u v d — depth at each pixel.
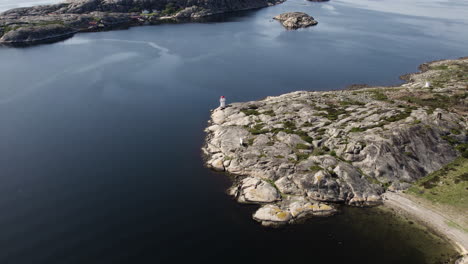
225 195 56.06
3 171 61.88
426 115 68.75
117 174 61.66
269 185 56.03
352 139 64.19
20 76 115.06
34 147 70.44
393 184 55.78
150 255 43.50
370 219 49.91
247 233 47.50
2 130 77.56
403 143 61.34
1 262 42.50
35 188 57.22
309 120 73.81
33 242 45.69
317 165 59.03
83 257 43.22
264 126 74.00
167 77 116.88
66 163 64.88
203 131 79.38
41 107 90.88
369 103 83.31
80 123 82.12
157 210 52.16
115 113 88.25
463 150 61.88
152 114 88.19
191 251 44.19
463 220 48.09
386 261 42.59
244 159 63.59
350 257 43.25
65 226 48.66
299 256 43.38
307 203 52.50
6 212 51.44
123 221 49.66
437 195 53.03
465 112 77.12
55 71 120.81
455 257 42.91
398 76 122.25
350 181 55.56
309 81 117.06
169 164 65.38
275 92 106.81
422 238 46.19
